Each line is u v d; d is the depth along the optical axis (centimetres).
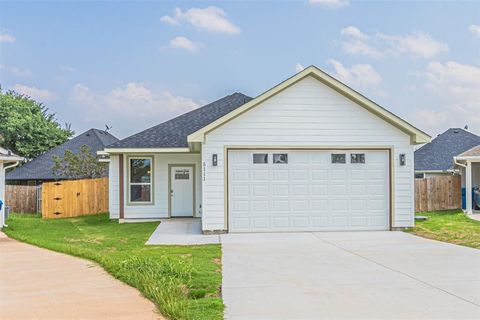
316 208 1454
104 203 2319
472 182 2247
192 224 1716
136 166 1967
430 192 2127
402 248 1116
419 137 1447
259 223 1438
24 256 1034
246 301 641
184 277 771
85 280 786
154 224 1730
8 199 2436
